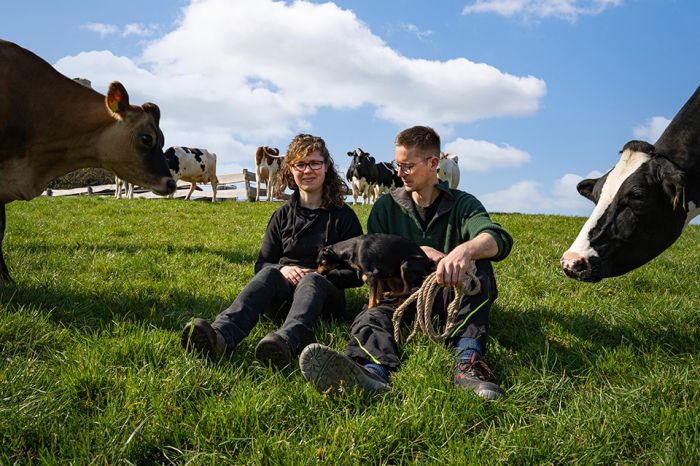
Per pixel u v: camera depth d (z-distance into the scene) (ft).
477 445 7.79
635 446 8.15
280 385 9.40
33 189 16.02
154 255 21.39
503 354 11.27
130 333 11.34
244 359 10.48
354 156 76.23
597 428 8.24
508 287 17.85
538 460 7.64
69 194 91.50
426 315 9.95
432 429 8.16
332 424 8.22
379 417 8.23
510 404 8.96
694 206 13.75
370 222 12.64
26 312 11.61
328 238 12.74
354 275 12.21
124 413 8.20
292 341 10.16
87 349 10.25
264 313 11.78
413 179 11.70
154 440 7.75
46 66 15.78
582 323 13.53
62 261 18.57
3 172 15.39
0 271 14.74
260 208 52.26
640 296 17.15
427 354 10.16
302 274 11.93
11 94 14.94
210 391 9.16
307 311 10.71
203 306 14.21
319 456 7.50
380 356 9.90
